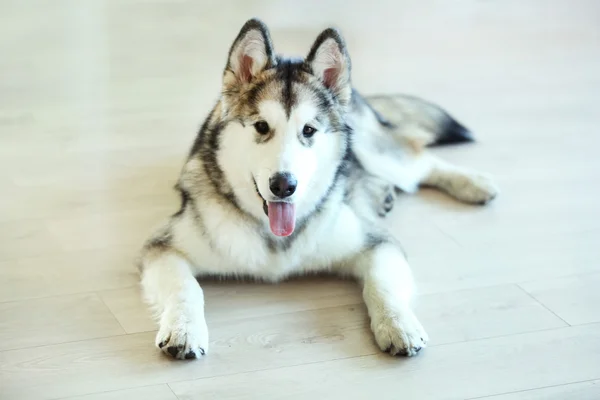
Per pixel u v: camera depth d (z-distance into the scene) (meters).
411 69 3.43
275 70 2.11
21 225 2.41
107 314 2.12
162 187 2.59
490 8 4.34
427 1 4.50
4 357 2.00
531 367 1.99
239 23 4.08
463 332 2.08
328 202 2.19
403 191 2.59
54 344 2.04
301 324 2.10
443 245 2.37
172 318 2.02
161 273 2.12
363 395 1.93
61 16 4.22
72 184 2.60
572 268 2.28
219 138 2.13
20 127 2.92
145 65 3.48
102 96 3.15
